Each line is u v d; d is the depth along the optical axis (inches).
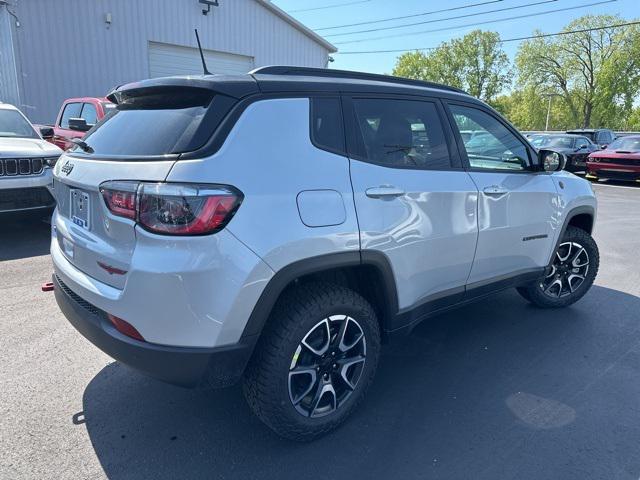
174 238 80.7
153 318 82.6
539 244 152.8
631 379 129.3
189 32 587.8
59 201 113.5
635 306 181.9
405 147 114.8
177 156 83.5
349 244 97.4
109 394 117.3
